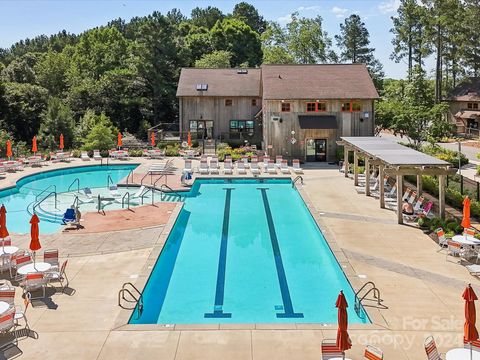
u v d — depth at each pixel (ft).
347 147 121.19
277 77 154.61
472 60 242.37
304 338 42.65
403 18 282.36
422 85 203.00
